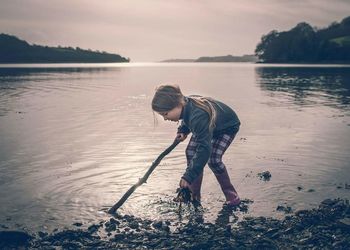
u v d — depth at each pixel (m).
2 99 19.91
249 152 8.89
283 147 9.34
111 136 10.73
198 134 5.47
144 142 9.99
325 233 4.99
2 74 48.62
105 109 16.52
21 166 7.82
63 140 10.19
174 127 12.15
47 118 13.88
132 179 7.09
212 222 5.38
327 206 5.75
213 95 22.59
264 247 4.69
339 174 7.30
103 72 60.00
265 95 22.56
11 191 6.46
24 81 34.84
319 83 32.31
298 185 6.73
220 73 57.91
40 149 9.21
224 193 5.99
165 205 5.93
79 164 7.98
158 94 5.54
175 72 63.94
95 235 5.00
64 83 32.78
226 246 4.68
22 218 5.47
